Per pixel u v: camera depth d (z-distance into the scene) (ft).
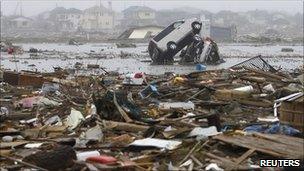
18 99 78.69
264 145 40.86
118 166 36.45
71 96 81.97
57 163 37.09
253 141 42.24
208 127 50.39
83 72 146.00
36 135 50.98
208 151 41.70
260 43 476.54
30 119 61.16
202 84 85.61
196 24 206.18
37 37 553.23
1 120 59.11
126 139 47.73
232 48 365.61
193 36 204.74
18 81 104.83
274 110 66.13
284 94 75.56
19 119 62.18
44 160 37.06
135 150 43.98
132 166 36.83
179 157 40.24
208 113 58.03
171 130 49.34
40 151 40.83
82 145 45.88
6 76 107.04
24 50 309.83
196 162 38.45
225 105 70.08
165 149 42.19
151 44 208.64
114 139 48.08
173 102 73.56
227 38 533.96
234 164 37.42
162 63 205.98
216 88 84.38
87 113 60.80
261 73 98.17
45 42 481.05
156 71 172.65
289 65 194.49
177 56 220.43
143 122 55.11
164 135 48.08
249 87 81.20
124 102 59.41
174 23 209.67
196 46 203.62
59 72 121.49
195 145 42.06
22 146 45.57
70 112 61.87
